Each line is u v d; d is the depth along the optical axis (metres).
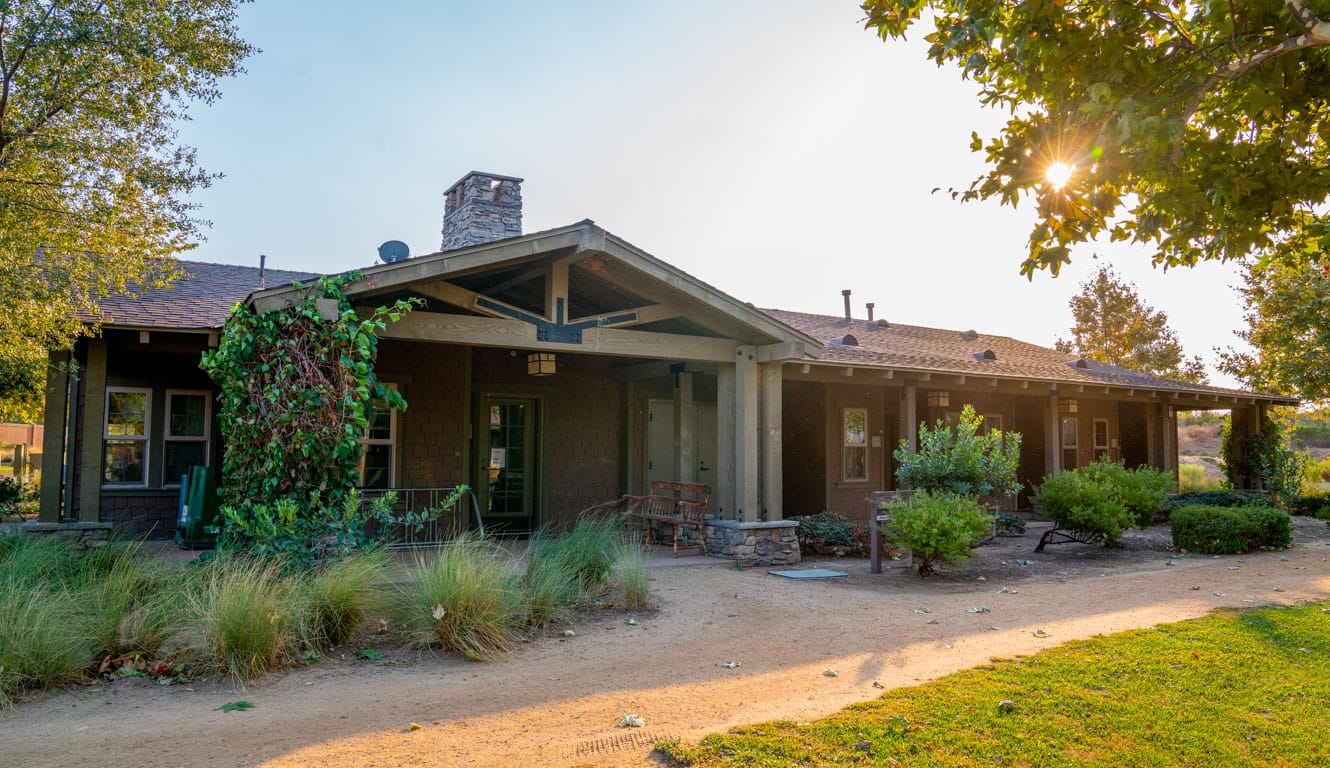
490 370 12.55
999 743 4.10
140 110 9.96
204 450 10.77
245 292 11.91
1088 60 4.88
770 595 8.42
